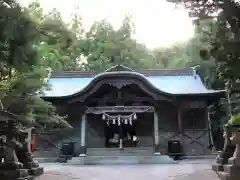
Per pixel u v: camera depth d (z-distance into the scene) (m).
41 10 8.38
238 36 6.36
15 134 11.16
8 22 6.40
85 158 22.53
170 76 31.48
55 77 31.81
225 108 28.17
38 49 8.88
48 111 15.90
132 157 22.48
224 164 11.75
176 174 13.08
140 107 25.64
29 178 10.93
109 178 12.34
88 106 26.98
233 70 6.84
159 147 25.80
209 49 7.04
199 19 6.82
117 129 28.19
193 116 26.27
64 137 26.22
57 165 20.44
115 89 27.00
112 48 46.50
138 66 46.56
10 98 11.82
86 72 32.19
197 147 25.38
